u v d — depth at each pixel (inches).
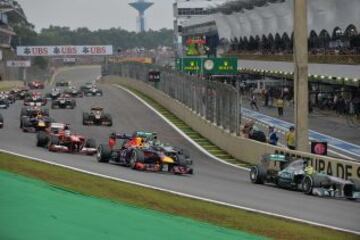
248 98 5113.2
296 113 2038.6
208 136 2861.7
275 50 6102.4
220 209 1051.9
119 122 3457.2
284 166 1521.9
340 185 1355.8
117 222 815.7
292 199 1274.6
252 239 814.5
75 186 1097.4
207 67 4288.9
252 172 1583.4
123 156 1679.4
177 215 934.4
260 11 6505.9
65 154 1891.0
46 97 4677.7
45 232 720.3
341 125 3398.1
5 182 1023.6
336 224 1005.2
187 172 1653.5
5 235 692.7
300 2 2012.8
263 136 2369.6
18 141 2230.6
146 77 5447.8
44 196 938.1
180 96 3720.5
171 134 3056.1
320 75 4220.0
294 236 867.4
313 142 1943.9
